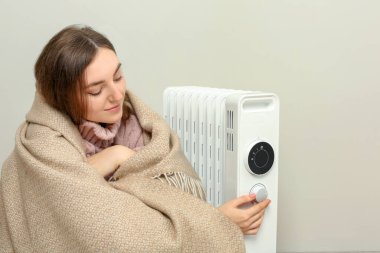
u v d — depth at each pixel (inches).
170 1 56.1
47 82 35.8
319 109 58.5
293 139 58.9
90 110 35.9
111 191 32.5
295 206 60.4
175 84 57.7
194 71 57.5
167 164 36.9
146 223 31.7
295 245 61.1
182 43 56.9
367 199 60.5
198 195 38.7
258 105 36.4
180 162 38.2
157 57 57.0
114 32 56.2
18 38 55.1
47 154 34.1
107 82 35.3
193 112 44.3
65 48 34.6
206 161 42.4
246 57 57.3
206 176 42.6
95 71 34.5
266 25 56.8
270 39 57.1
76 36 35.3
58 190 32.4
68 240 32.8
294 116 58.5
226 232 33.9
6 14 54.6
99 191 32.1
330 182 60.1
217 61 57.4
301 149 59.2
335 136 59.2
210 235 33.1
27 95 56.3
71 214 31.7
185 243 32.4
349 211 60.7
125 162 36.7
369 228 61.1
